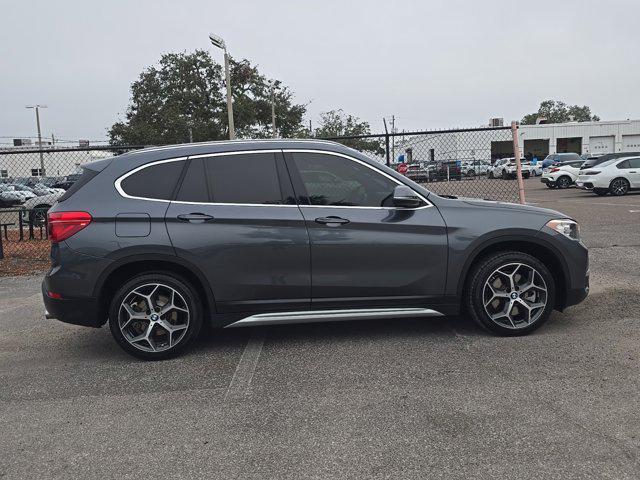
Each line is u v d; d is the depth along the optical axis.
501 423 3.21
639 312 5.29
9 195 26.25
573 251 4.74
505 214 4.70
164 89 47.19
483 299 4.66
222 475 2.79
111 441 3.19
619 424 3.14
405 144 9.84
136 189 4.48
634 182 20.38
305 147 4.64
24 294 7.55
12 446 3.17
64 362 4.64
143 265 4.51
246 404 3.62
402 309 4.65
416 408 3.45
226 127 45.53
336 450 2.99
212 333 5.20
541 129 55.38
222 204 4.48
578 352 4.30
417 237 4.55
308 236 4.46
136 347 4.49
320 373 4.10
